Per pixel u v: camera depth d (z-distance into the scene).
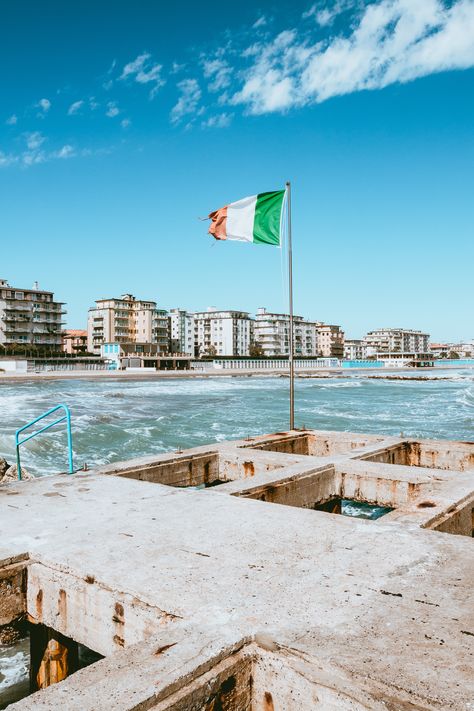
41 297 119.69
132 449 24.75
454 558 4.50
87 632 4.20
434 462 10.95
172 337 147.75
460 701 2.52
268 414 40.19
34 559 4.70
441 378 106.25
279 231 13.00
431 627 3.27
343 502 15.34
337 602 3.63
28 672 6.83
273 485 7.59
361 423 35.19
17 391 62.00
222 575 4.15
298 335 178.62
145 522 5.63
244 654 3.03
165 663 2.82
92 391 63.56
